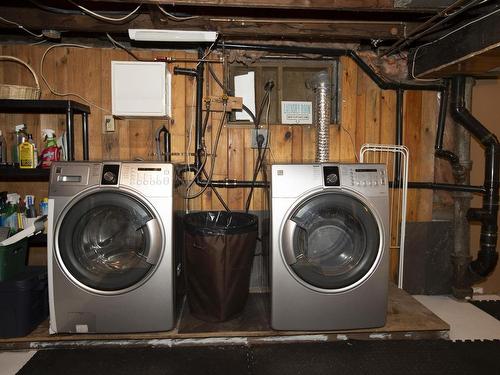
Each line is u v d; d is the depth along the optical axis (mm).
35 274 2078
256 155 2715
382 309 2012
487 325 2340
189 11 2258
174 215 1991
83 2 2170
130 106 2412
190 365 1810
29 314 1959
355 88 2777
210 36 2334
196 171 2609
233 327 2041
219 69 2664
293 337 2018
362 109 2793
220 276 2037
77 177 1900
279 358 1874
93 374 1732
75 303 1904
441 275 2898
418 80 2785
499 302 2756
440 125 2779
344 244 2061
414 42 2648
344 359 1867
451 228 2889
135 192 1905
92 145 2631
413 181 2854
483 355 1943
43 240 2291
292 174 1969
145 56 2650
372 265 1985
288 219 1947
